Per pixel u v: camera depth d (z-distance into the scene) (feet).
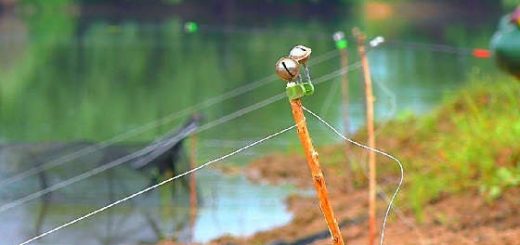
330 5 248.73
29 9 236.22
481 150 37.68
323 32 173.47
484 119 42.55
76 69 112.47
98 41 153.28
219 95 87.25
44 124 69.26
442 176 37.99
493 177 35.68
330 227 17.88
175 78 103.50
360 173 43.32
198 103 80.74
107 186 40.98
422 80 92.38
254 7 238.27
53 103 81.71
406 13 245.45
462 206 34.94
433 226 33.88
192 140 43.11
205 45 146.20
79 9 238.68
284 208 41.81
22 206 39.99
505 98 48.03
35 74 107.14
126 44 147.54
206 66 116.16
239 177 47.75
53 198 40.42
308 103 74.18
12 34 167.53
